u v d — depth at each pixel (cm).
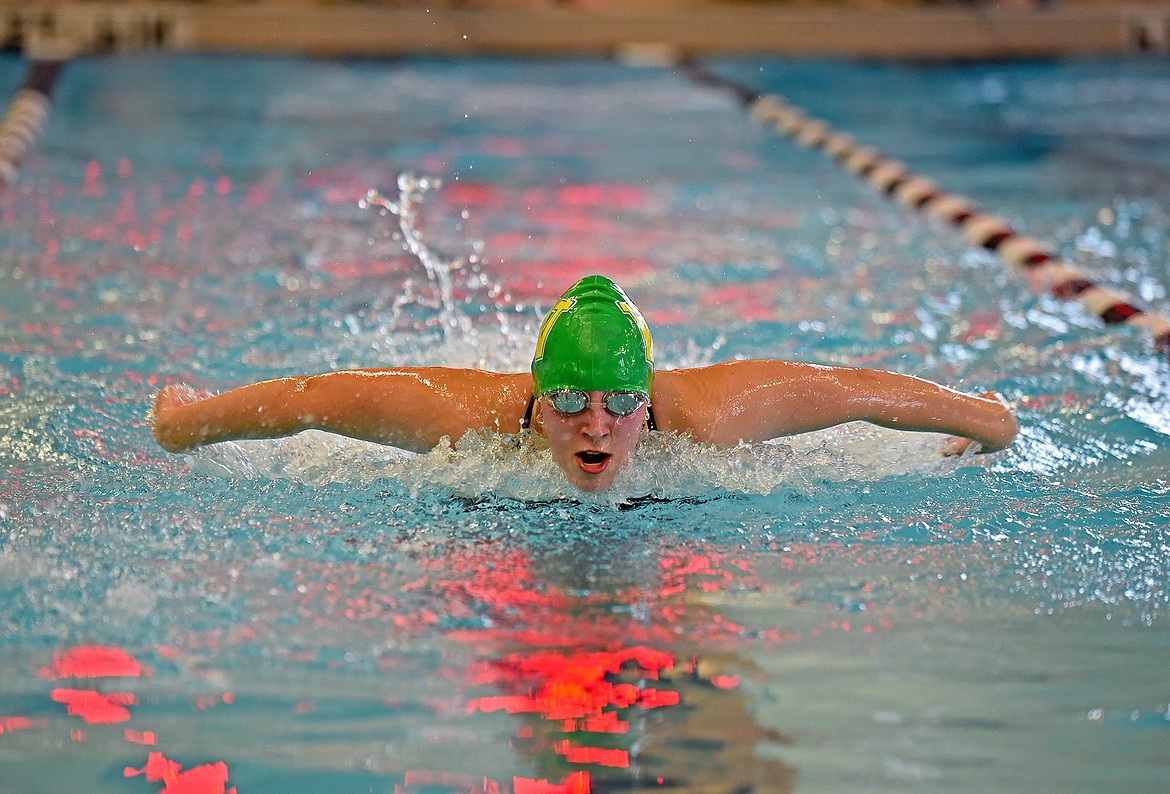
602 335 938
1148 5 4250
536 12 4119
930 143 2983
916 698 744
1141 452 1147
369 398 1023
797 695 745
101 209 2086
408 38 4050
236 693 742
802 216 2234
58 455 1084
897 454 1115
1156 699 742
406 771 670
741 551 937
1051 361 1420
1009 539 961
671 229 2098
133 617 821
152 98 3238
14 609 826
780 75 3944
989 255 1967
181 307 1545
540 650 792
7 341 1391
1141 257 1956
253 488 1023
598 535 954
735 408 1042
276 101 3266
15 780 659
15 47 3872
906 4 4253
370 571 891
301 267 1753
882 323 1568
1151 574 903
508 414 1033
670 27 4169
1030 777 666
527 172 2548
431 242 1936
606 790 654
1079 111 3375
